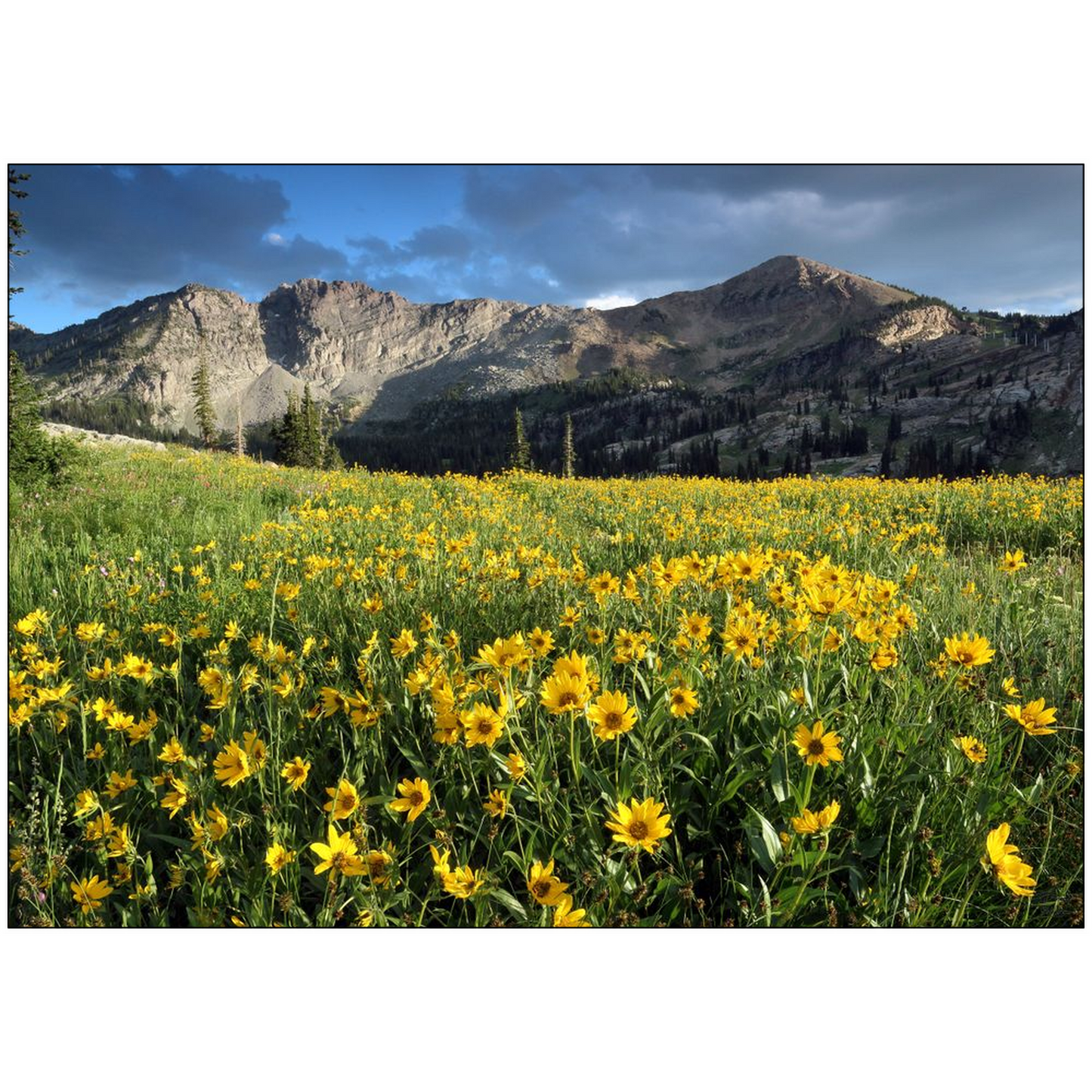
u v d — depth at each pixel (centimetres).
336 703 245
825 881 192
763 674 267
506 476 1691
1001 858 171
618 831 174
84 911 195
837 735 231
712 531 665
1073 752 248
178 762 223
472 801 226
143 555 561
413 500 1062
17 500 807
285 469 1898
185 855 201
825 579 278
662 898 207
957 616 383
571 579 398
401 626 361
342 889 197
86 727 266
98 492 993
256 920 189
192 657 368
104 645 345
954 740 219
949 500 993
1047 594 421
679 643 271
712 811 220
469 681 234
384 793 204
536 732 226
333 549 620
